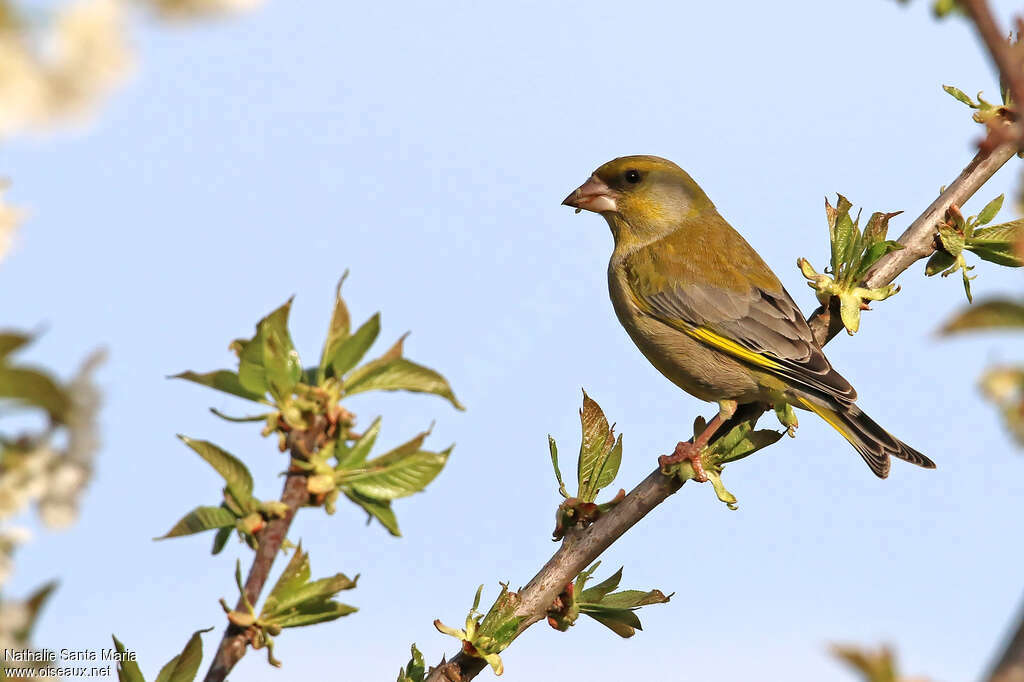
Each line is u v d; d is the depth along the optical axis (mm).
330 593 5434
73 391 4066
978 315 4000
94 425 4090
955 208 9852
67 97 2510
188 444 5371
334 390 5629
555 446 7961
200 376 5496
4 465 3990
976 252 9906
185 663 5680
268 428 5516
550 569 7707
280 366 5512
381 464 5598
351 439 5625
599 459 7988
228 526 5418
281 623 5395
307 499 5473
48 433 4066
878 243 9828
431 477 5621
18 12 2510
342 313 5781
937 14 4840
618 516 7809
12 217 3934
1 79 2455
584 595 7738
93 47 2494
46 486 3994
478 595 7285
